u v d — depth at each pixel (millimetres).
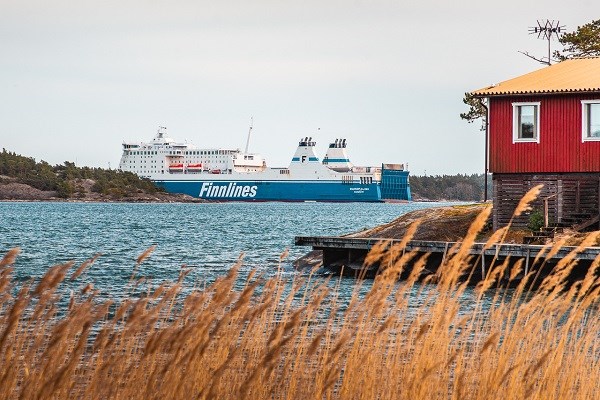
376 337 24562
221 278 23047
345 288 73688
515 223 95000
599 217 88500
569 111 93438
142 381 22109
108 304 22062
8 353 21500
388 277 23531
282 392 24562
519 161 95375
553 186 93938
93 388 21656
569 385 25516
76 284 79250
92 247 157500
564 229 87375
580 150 92938
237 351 22781
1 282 20719
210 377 22641
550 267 73562
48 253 140250
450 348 25688
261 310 22516
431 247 81125
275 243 170625
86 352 25047
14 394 21844
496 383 23812
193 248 154875
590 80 95625
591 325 27484
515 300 25938
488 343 23969
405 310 24797
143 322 21531
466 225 99188
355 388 24266
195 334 21750
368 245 89188
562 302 25609
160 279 89688
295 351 26250
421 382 23828
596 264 25656
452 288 24562
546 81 98062
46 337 23297
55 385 19766
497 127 96500
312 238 93688
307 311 25875
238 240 182375
